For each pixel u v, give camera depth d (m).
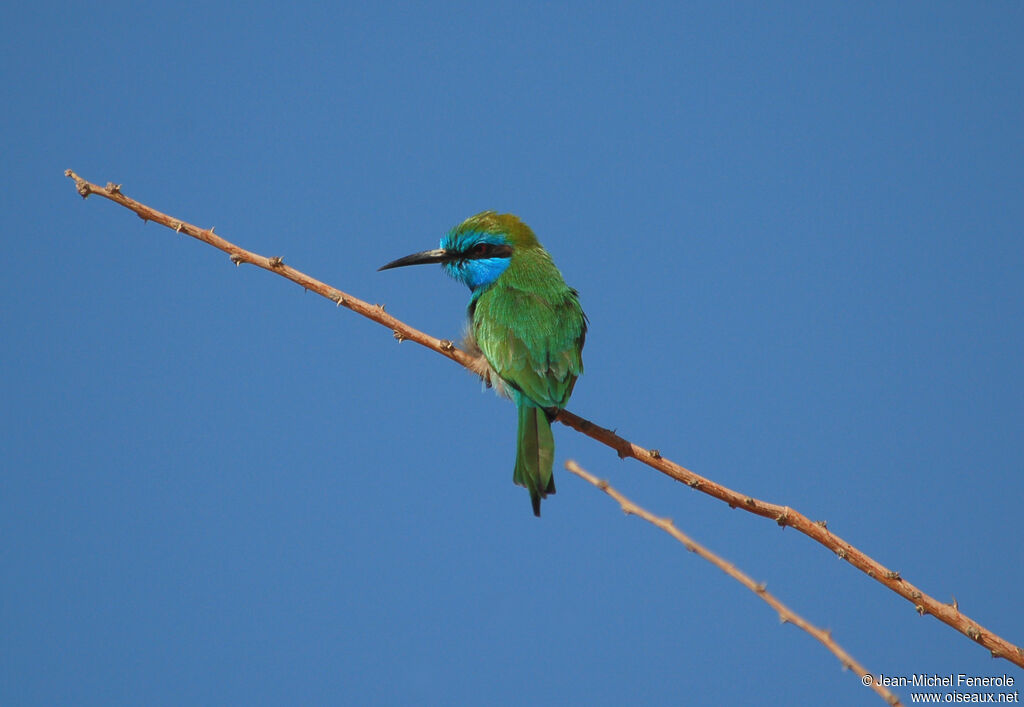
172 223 10.04
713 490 8.73
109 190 9.81
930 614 7.63
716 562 7.52
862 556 8.03
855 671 6.92
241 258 10.21
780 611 7.22
